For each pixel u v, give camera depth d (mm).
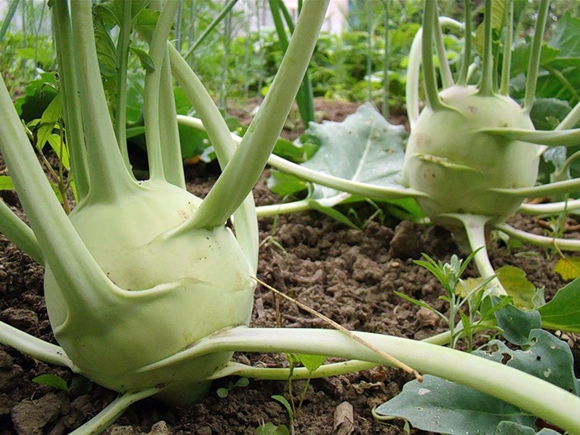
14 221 694
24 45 1691
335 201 1400
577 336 926
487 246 1294
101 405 739
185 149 1586
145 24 731
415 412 632
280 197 1587
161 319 627
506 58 1176
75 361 669
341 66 3404
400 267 1252
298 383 816
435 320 1016
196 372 688
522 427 588
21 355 818
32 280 956
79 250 582
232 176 638
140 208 656
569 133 1012
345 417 750
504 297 704
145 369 648
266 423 743
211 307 652
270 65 3443
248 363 843
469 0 1151
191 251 652
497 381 538
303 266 1216
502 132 1111
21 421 697
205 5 2221
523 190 1147
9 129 548
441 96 1197
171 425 734
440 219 1244
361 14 3086
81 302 598
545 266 1281
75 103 662
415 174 1225
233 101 2729
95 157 643
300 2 1337
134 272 626
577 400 512
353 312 1029
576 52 1572
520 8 1628
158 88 727
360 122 1616
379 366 849
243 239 828
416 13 3467
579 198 1482
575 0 2328
